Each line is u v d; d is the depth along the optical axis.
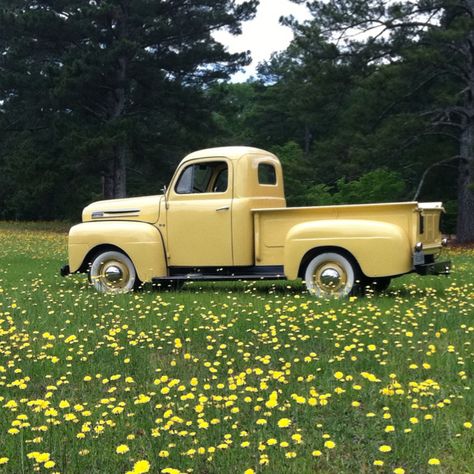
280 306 8.45
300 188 26.56
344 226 9.01
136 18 31.98
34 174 33.06
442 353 6.02
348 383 5.18
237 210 9.76
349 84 26.67
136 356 6.09
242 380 4.93
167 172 36.19
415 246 8.78
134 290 10.42
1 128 37.59
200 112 34.88
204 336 6.88
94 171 33.72
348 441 4.05
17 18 31.73
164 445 3.95
